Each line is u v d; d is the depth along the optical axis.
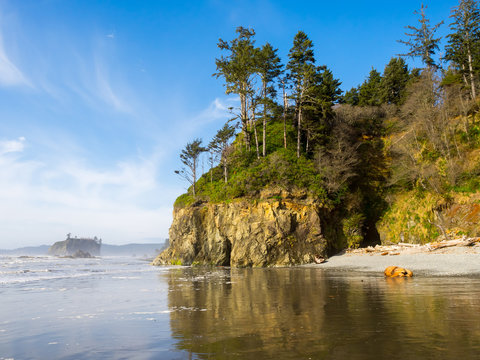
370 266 25.19
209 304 10.44
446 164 37.28
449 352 4.73
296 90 46.28
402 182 42.22
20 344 6.21
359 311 8.29
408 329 6.22
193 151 54.66
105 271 31.30
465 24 47.00
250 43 50.84
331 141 44.50
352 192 42.69
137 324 7.76
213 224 40.44
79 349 5.74
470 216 32.31
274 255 33.41
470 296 10.27
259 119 51.25
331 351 5.00
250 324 7.26
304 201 36.44
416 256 26.92
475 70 43.56
